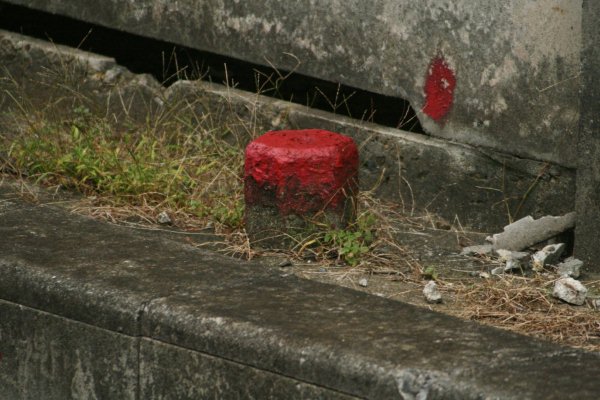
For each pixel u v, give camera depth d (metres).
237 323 8.74
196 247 10.64
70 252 10.05
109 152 12.72
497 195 11.83
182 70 14.01
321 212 11.00
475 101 11.79
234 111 13.23
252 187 11.09
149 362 9.13
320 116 12.77
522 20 11.32
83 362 9.46
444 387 8.00
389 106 12.76
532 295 10.36
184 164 12.69
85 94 14.29
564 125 11.29
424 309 9.11
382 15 12.17
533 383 7.99
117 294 9.24
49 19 15.21
